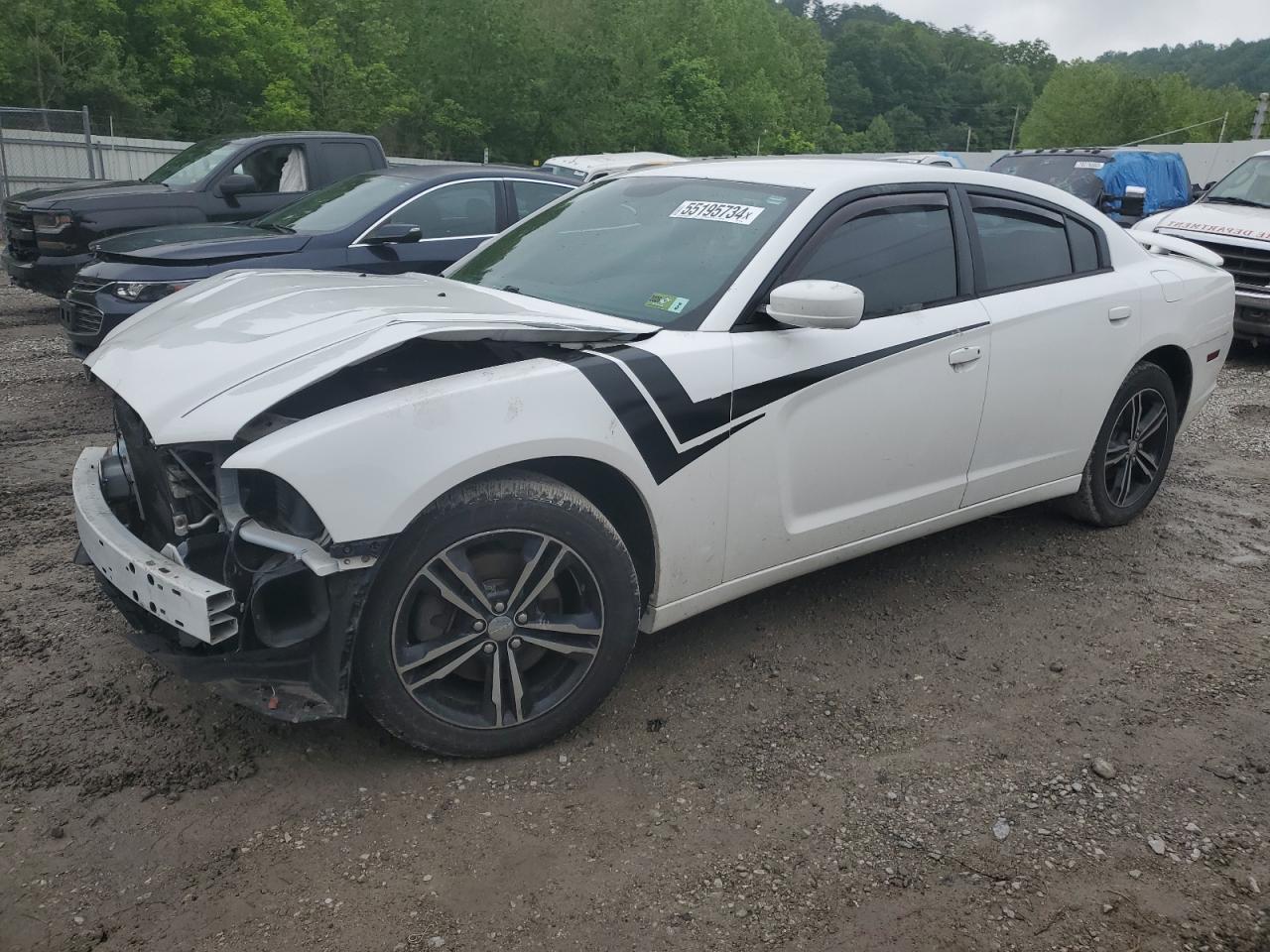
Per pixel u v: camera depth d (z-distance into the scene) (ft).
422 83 135.13
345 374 9.86
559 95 138.92
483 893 8.12
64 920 7.71
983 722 10.87
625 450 9.85
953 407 12.76
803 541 11.73
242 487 9.04
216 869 8.30
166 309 11.62
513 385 9.33
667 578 10.67
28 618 12.53
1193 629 13.17
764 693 11.35
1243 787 9.79
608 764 9.93
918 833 9.01
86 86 95.91
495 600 9.52
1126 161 47.21
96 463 11.14
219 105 111.04
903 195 12.76
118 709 10.55
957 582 14.44
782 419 11.06
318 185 33.19
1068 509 16.29
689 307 11.07
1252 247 29.91
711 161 14.40
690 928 7.83
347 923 7.77
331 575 8.70
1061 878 8.48
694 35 209.56
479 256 14.12
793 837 8.92
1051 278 14.40
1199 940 7.84
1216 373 17.49
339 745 10.05
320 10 129.29
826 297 10.24
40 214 29.84
